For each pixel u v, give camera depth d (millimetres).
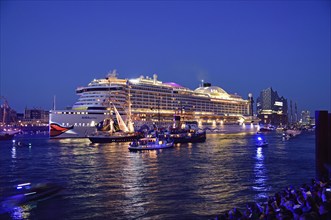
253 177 45625
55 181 44000
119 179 44875
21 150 92188
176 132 126438
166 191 37250
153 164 59719
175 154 77375
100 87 136375
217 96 194375
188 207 30875
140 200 33500
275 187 39094
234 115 199125
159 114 149875
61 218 28297
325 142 32094
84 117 129500
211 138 148125
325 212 16344
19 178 46844
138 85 149000
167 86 164125
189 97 172750
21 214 29391
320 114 32312
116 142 115438
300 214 17328
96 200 33750
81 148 95375
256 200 33062
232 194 35594
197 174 48188
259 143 102312
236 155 74500
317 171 32250
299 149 91312
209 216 28297
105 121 126812
